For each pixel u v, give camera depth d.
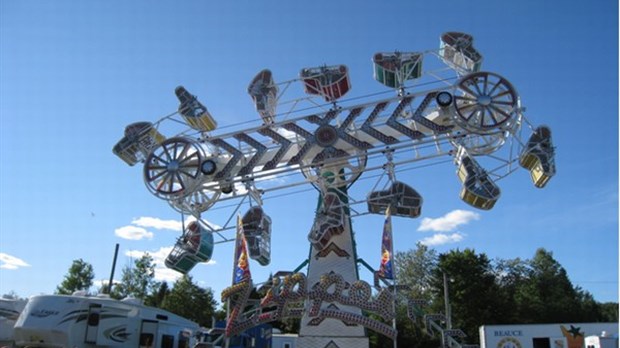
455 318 62.19
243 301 22.97
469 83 24.78
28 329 23.48
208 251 27.61
